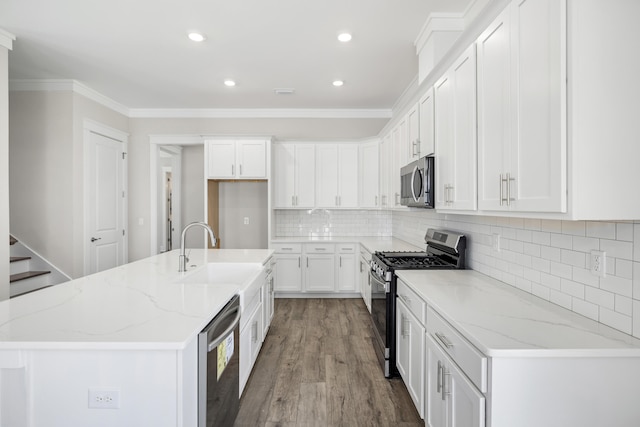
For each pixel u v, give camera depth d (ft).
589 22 3.74
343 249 15.83
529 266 6.18
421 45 9.52
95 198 14.39
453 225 9.62
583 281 4.94
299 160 16.34
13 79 12.85
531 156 4.41
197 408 4.55
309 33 9.55
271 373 8.86
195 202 19.70
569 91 3.79
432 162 8.13
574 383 3.87
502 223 7.06
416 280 7.25
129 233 16.88
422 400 6.32
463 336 4.55
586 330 4.40
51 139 13.10
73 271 13.20
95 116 14.39
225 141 15.71
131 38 9.87
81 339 3.95
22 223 13.14
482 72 5.72
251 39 9.90
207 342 4.61
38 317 4.69
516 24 4.72
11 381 3.99
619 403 3.88
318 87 13.74
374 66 11.70
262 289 9.59
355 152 16.29
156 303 5.33
